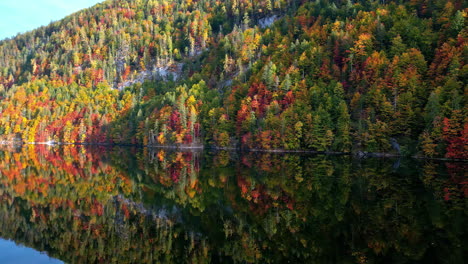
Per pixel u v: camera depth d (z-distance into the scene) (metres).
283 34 168.50
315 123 96.69
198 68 195.00
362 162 72.94
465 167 60.84
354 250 21.72
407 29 110.69
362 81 99.56
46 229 28.61
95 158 95.62
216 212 33.69
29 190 45.94
